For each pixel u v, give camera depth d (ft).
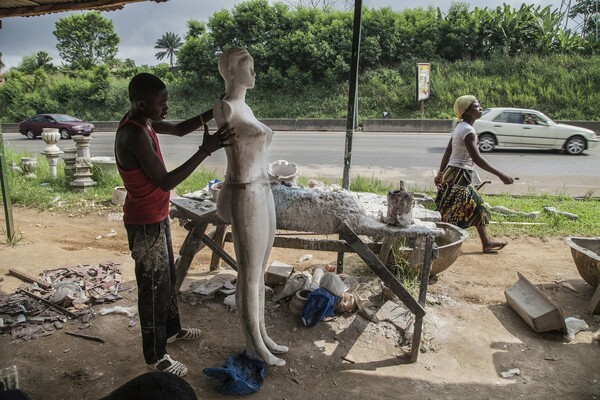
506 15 82.64
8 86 101.81
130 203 8.95
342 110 78.95
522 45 82.43
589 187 29.78
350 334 11.41
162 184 8.41
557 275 15.37
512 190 28.71
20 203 23.81
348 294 12.47
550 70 76.02
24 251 16.66
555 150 45.85
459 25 82.74
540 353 10.84
